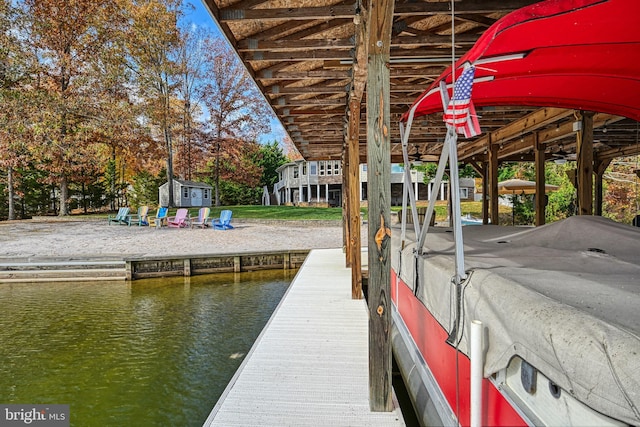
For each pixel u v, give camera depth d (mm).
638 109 3035
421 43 3285
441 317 1780
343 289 5223
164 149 20641
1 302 6668
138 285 8016
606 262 1695
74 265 8734
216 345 4543
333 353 2951
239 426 1952
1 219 19969
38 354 4297
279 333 3414
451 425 1631
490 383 1285
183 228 14688
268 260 9781
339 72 3996
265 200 35000
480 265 1685
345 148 7254
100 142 18141
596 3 1354
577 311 948
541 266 1643
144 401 3242
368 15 1995
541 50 1849
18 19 15859
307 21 3178
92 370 3861
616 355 737
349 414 2064
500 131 6570
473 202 20359
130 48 18203
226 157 24531
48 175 19969
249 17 2861
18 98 15586
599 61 2033
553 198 14195
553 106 3059
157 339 4762
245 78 23609
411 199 2488
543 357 935
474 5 2756
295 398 2250
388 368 2078
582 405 832
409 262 2555
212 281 8398
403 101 4945
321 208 21281
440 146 8477
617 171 15172
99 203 24406
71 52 17062
